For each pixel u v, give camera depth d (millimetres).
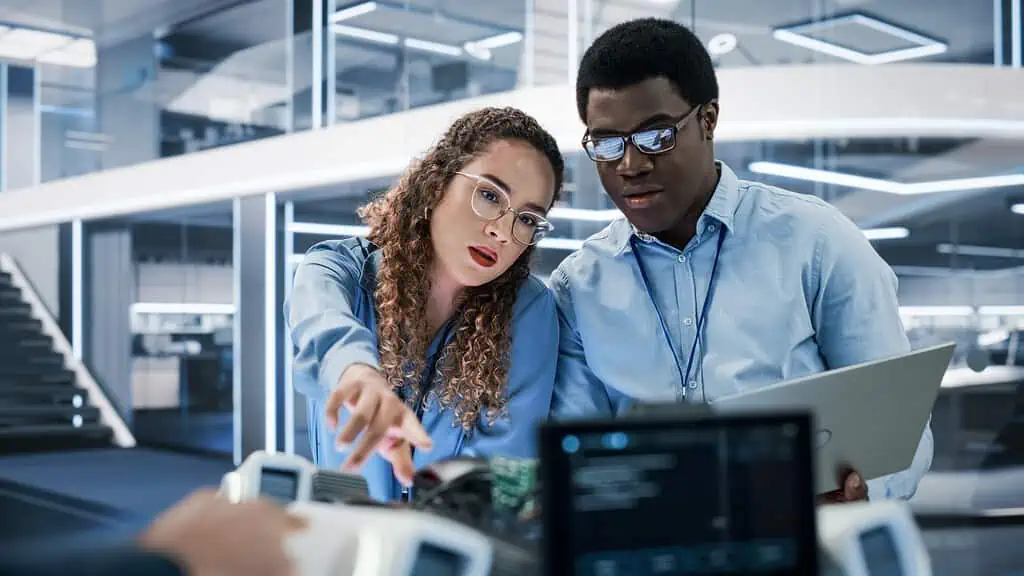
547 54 8406
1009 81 6941
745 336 1482
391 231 1442
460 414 1387
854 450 909
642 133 1316
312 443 1449
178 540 416
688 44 1340
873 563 571
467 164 1384
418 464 1396
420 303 1418
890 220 9516
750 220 1518
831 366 1511
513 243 1382
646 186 1347
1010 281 9430
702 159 1381
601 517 490
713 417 508
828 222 1510
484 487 736
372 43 9586
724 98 6945
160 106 11234
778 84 6887
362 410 813
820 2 8703
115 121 11727
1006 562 5117
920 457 1273
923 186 9398
